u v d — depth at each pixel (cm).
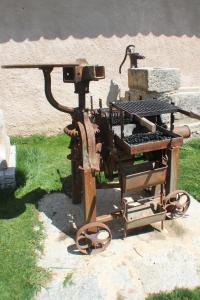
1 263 386
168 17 801
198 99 704
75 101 780
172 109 408
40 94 757
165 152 432
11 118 752
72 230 445
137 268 382
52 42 738
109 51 779
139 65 809
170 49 822
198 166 612
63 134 792
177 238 427
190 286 364
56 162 635
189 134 454
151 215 416
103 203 503
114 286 359
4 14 700
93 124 416
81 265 385
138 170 420
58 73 754
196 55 848
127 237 429
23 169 582
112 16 763
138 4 773
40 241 424
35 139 757
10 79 732
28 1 705
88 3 742
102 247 406
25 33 718
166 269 381
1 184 530
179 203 454
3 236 429
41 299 347
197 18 825
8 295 348
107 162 427
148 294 356
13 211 481
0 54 716
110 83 795
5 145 564
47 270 378
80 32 750
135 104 429
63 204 502
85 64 390
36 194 523
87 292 352
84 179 391
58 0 722
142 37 793
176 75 677
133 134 422
